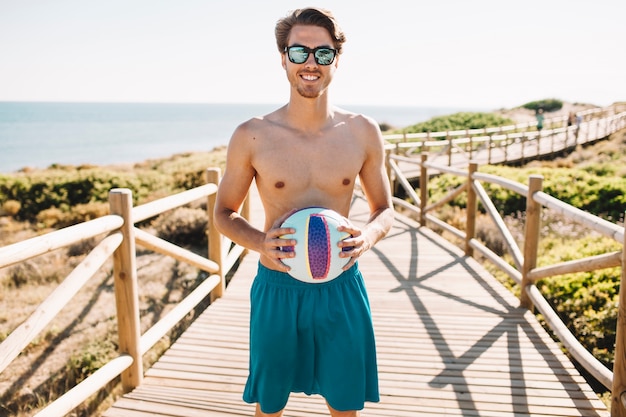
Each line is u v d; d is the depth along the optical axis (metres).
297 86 1.59
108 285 6.58
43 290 6.53
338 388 1.68
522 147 18.70
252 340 1.75
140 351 2.87
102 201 14.09
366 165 1.82
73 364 4.36
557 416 2.52
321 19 1.56
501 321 3.80
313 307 1.68
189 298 3.72
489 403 2.64
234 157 1.71
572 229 8.22
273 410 1.73
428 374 2.96
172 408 2.58
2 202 13.47
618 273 5.26
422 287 4.70
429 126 33.50
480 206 10.47
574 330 4.44
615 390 2.40
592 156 20.48
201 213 9.11
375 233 1.70
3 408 3.81
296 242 1.56
